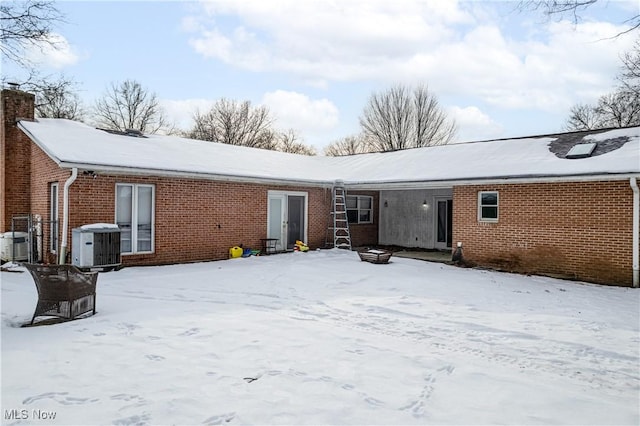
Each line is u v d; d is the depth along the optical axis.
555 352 5.31
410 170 14.57
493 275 10.91
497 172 11.53
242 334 5.75
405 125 37.88
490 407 3.74
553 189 10.81
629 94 22.50
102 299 7.72
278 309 7.34
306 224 15.65
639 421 3.52
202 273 10.39
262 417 3.47
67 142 11.05
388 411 3.63
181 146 14.97
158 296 8.08
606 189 9.96
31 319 6.36
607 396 4.05
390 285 9.44
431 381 4.31
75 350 4.96
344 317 6.91
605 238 9.96
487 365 4.83
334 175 16.39
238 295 8.34
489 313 7.18
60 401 3.67
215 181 12.83
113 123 39.69
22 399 3.70
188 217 12.19
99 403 3.64
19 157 12.44
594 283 10.06
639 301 8.12
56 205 11.05
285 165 16.56
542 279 10.47
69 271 6.14
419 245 17.42
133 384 4.05
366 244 18.34
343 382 4.22
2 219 12.27
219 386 4.05
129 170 10.53
